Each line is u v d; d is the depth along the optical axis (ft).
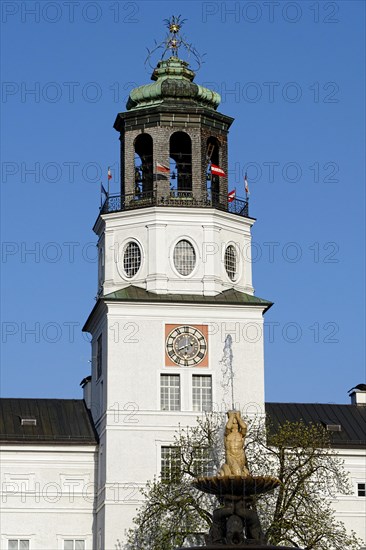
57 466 325.01
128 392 309.63
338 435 338.75
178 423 308.81
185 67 334.85
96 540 319.27
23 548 320.09
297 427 292.20
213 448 293.23
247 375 313.12
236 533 210.59
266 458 281.95
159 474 306.14
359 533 327.47
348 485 307.17
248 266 325.62
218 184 325.83
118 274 320.50
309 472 276.21
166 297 313.94
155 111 322.34
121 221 322.55
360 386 358.23
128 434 307.58
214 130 326.65
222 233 322.75
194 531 273.75
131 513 303.48
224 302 314.55
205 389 311.88
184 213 320.09
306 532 269.85
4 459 323.98
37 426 330.54
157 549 274.57
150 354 311.68
